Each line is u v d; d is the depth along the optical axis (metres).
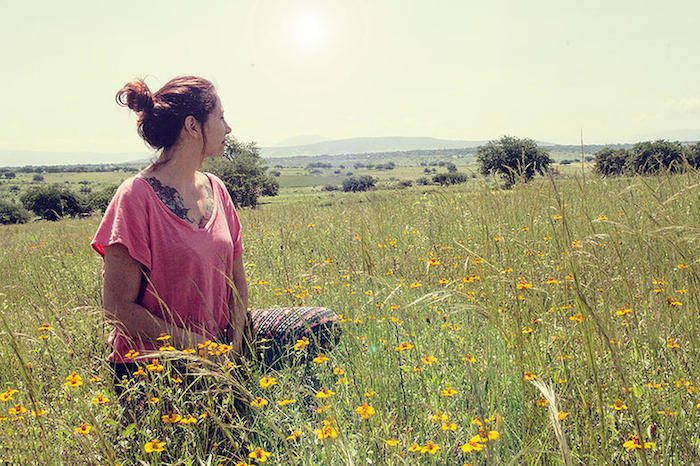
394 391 2.40
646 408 2.04
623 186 5.26
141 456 2.00
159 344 2.64
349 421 2.26
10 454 1.94
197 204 2.95
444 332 2.90
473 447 1.64
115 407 2.24
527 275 3.48
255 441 2.23
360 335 2.98
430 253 4.75
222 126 2.97
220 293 2.99
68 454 2.02
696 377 2.12
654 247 3.36
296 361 2.69
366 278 3.85
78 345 3.03
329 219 7.86
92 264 5.93
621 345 2.37
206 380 2.34
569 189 5.18
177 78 2.92
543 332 2.61
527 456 1.82
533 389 2.12
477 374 2.39
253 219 9.48
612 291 2.82
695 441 1.90
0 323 3.15
